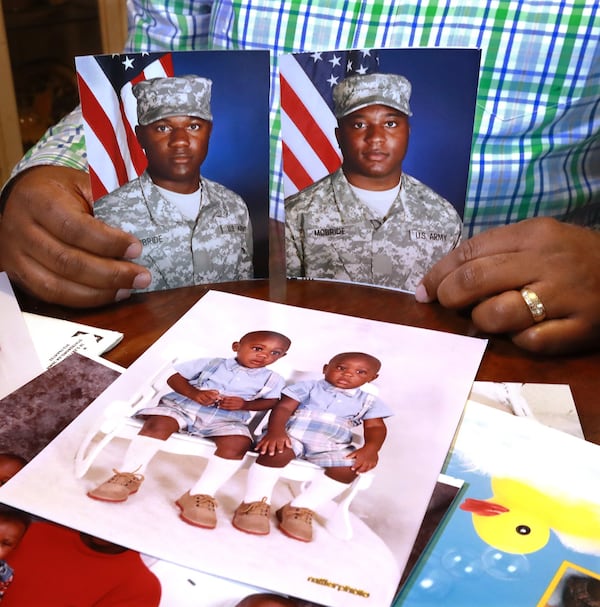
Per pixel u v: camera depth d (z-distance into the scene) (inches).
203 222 23.9
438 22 28.9
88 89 21.2
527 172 30.3
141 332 22.2
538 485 15.6
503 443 16.9
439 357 20.3
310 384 18.8
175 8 35.5
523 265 21.1
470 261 21.9
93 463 15.9
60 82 70.3
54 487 15.3
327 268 25.0
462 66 20.6
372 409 17.8
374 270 24.6
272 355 20.1
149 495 15.1
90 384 18.9
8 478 15.7
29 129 70.6
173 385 18.8
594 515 14.8
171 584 13.1
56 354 20.7
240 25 32.4
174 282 24.8
